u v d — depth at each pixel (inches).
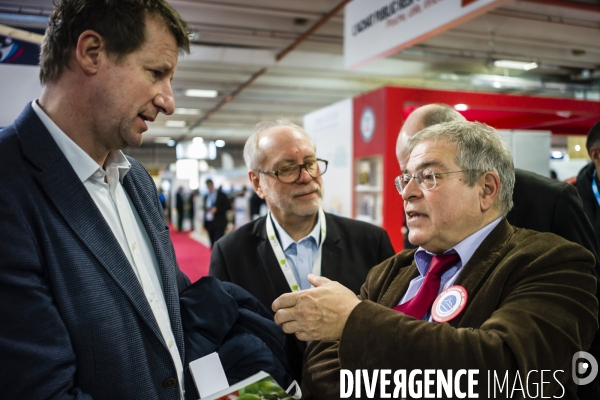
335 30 281.7
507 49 308.2
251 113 572.4
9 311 29.9
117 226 39.6
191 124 649.0
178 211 544.1
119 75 34.9
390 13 127.0
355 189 213.8
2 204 31.3
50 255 32.5
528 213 57.9
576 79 361.7
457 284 42.4
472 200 43.2
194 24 263.9
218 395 33.8
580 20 254.5
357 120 209.0
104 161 40.7
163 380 36.7
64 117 36.2
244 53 309.0
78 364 33.1
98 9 34.0
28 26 64.4
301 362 56.7
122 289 35.1
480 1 96.7
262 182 66.1
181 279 50.1
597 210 77.0
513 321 35.2
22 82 64.3
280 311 40.6
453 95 198.4
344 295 40.6
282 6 241.8
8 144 34.2
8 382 29.3
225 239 70.0
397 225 188.9
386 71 347.3
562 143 313.6
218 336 45.1
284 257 65.6
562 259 39.3
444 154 43.3
